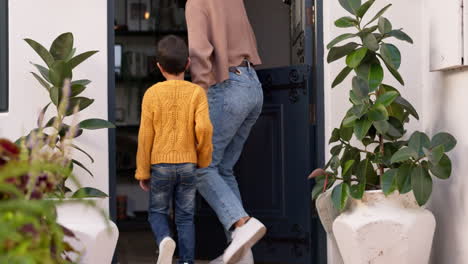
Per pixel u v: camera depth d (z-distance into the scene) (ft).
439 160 10.91
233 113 13.14
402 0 13.26
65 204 11.07
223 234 14.99
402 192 11.08
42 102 13.07
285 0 16.24
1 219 4.49
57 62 11.69
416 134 11.43
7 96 13.41
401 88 13.23
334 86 12.31
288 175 14.19
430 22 12.41
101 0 13.21
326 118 13.43
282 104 14.24
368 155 11.97
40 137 6.14
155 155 12.11
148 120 12.05
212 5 13.05
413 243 11.16
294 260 14.10
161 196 12.24
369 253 11.14
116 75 20.88
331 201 11.98
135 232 20.66
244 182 14.76
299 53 14.69
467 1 11.14
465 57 11.16
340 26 11.84
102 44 13.20
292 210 14.14
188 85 12.23
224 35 13.07
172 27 21.15
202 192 13.05
